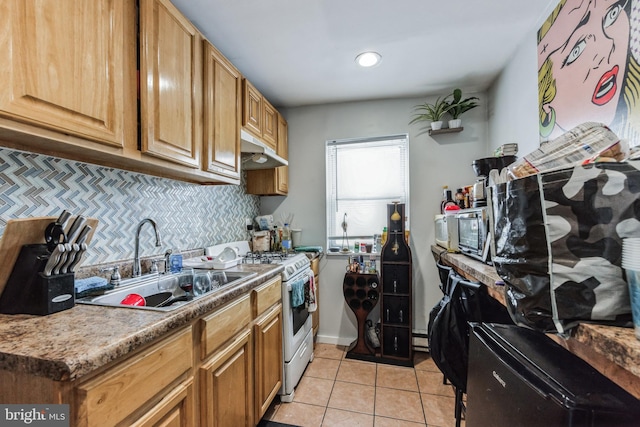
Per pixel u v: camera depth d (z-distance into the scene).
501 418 0.87
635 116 0.95
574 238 0.58
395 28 1.68
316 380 2.07
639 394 0.48
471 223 1.74
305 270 2.21
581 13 1.23
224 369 1.19
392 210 2.46
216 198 2.27
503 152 1.84
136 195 1.54
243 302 1.37
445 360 1.47
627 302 0.54
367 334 2.53
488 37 1.77
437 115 2.53
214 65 1.58
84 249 0.95
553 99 1.46
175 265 1.60
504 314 1.44
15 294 0.87
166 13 1.22
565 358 0.86
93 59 0.92
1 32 0.69
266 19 1.59
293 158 2.94
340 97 2.67
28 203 1.07
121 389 0.72
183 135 1.33
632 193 0.54
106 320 0.83
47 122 0.79
